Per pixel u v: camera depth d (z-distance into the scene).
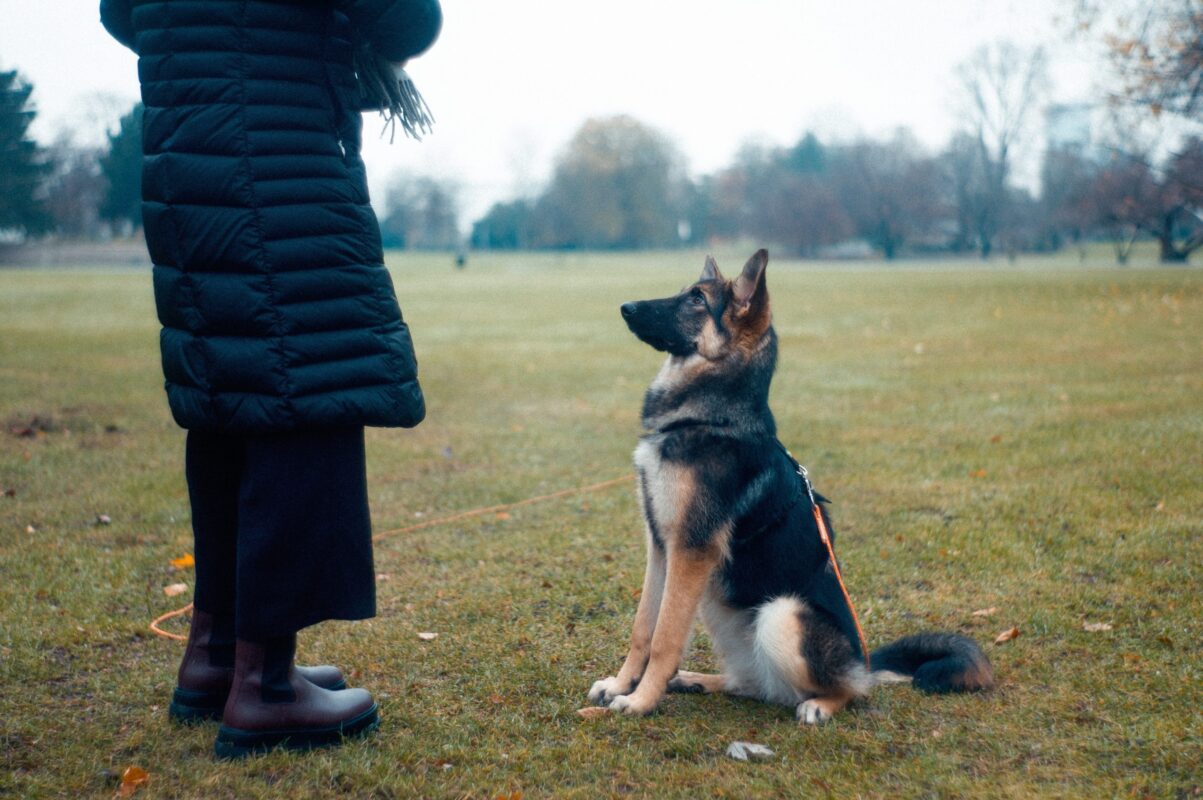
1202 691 3.52
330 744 3.11
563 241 102.81
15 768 2.93
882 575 5.05
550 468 7.90
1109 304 22.30
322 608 2.95
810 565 3.62
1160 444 7.57
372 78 3.08
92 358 14.22
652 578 3.73
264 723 3.00
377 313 2.94
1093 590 4.65
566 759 3.12
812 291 31.67
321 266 2.83
